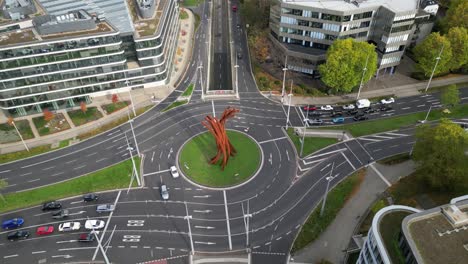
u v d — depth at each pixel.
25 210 113.88
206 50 186.50
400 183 118.50
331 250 101.56
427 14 157.38
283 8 158.00
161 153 131.62
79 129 141.88
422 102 151.88
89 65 142.88
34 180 123.25
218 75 169.25
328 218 109.06
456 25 167.00
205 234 106.38
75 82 145.50
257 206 113.44
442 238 68.69
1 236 107.19
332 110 148.12
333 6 154.75
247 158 129.00
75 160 130.12
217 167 125.88
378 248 73.62
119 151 132.88
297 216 110.38
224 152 120.94
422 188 115.75
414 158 114.81
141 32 148.00
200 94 158.38
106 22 144.38
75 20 137.75
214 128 116.62
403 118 144.38
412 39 177.00
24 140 137.62
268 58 176.50
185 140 136.62
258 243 103.88
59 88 144.12
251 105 152.12
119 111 149.25
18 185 121.75
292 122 143.38
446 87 159.38
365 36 161.38
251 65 175.12
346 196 115.25
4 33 136.38
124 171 125.31
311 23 157.75
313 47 165.00
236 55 182.00
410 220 71.25
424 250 66.81
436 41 150.12
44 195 118.06
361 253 85.50
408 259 68.38
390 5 153.38
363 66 142.25
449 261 65.25
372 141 134.62
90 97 153.38
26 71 135.12
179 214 111.62
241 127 141.75
